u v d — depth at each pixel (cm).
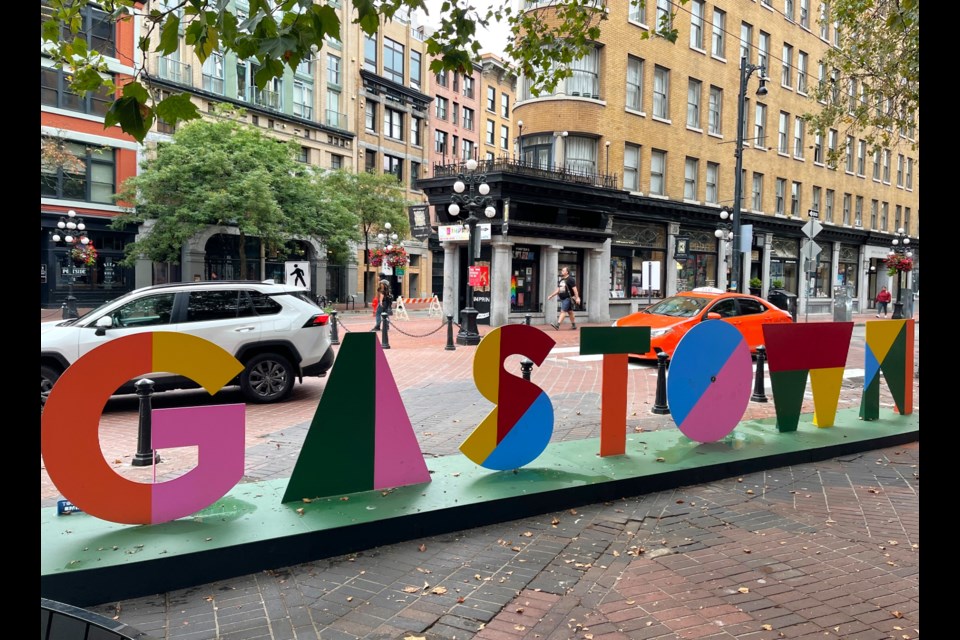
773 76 3288
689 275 3019
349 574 390
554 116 2528
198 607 347
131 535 393
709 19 2956
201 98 3441
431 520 449
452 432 737
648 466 575
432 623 334
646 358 1339
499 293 2220
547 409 560
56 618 175
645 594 370
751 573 400
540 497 497
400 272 3962
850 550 438
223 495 437
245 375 884
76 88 432
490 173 2167
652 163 2809
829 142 3712
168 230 2900
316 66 4075
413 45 4850
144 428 561
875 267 4378
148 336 389
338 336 1767
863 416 807
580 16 711
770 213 3350
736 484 582
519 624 335
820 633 329
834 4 1360
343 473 479
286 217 3036
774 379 711
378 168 4553
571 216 2445
